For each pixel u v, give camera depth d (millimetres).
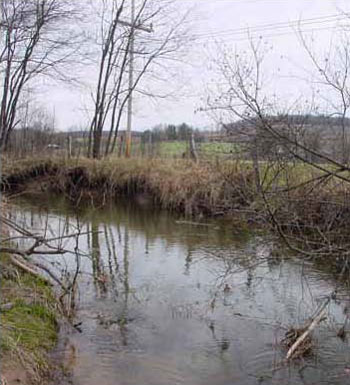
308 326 6703
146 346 6566
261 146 6918
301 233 7164
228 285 8992
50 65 20953
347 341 6695
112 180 19531
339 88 7543
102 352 6344
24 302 7008
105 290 8750
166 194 17156
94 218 15852
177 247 11969
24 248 9438
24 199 19500
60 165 21328
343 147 7293
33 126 27656
